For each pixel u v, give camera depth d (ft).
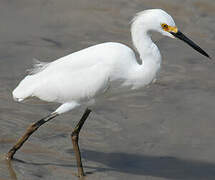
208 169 34.09
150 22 31.37
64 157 34.73
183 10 58.23
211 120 39.81
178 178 32.89
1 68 46.57
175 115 40.57
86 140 37.17
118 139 37.45
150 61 32.30
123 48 32.40
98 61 31.99
